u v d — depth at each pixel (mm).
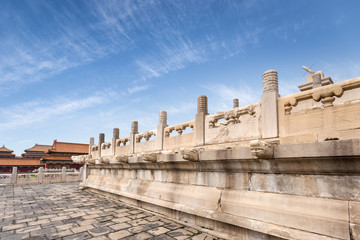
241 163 6430
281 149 5297
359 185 4410
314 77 12984
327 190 4855
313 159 4883
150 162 10055
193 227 7281
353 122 4984
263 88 6848
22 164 49250
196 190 7902
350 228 4262
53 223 7957
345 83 5129
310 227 4781
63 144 52875
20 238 6445
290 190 5461
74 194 15516
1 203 12203
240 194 6469
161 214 9125
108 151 16531
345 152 4258
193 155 7445
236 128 7539
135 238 6352
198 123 8930
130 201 11508
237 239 6031
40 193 16266
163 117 11438
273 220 5434
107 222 8031
